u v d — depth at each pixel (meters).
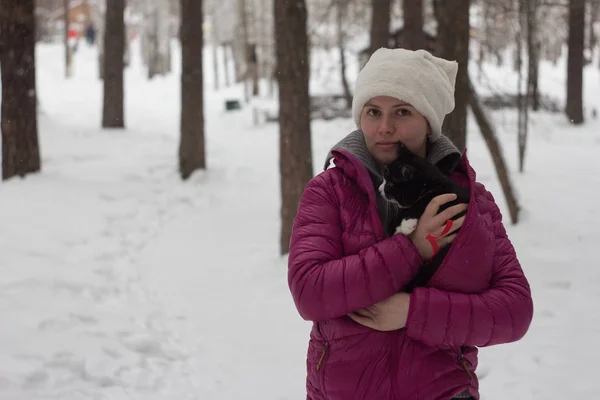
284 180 8.78
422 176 1.86
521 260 8.19
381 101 2.00
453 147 2.05
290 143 8.68
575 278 7.38
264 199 13.43
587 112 26.67
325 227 1.96
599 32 43.22
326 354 1.98
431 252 1.88
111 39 21.14
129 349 5.70
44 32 56.53
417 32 12.04
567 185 13.08
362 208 1.97
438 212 1.88
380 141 2.02
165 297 7.41
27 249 8.10
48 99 32.69
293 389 5.07
